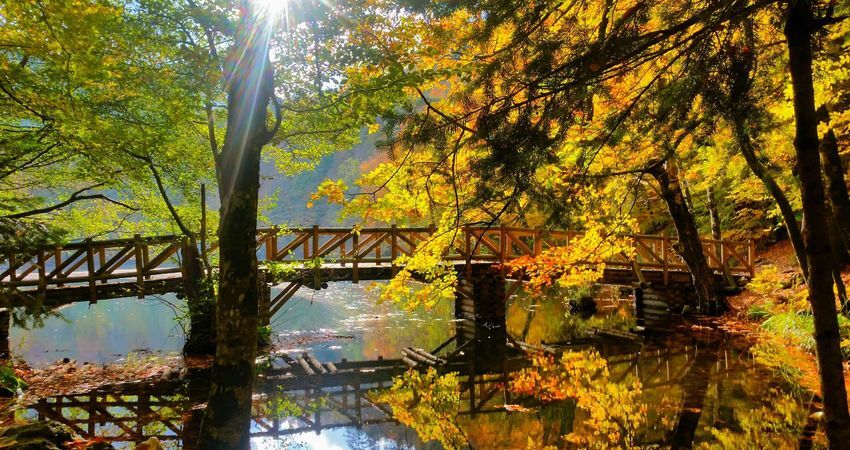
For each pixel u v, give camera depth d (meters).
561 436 5.84
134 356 10.09
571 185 3.40
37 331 13.29
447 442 5.93
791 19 2.85
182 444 5.63
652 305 13.41
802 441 5.18
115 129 7.95
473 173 2.88
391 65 5.48
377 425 6.68
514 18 2.75
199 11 6.10
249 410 4.43
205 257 10.25
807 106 2.94
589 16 3.75
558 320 14.20
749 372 7.88
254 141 4.53
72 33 5.72
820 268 3.03
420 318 14.77
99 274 10.23
